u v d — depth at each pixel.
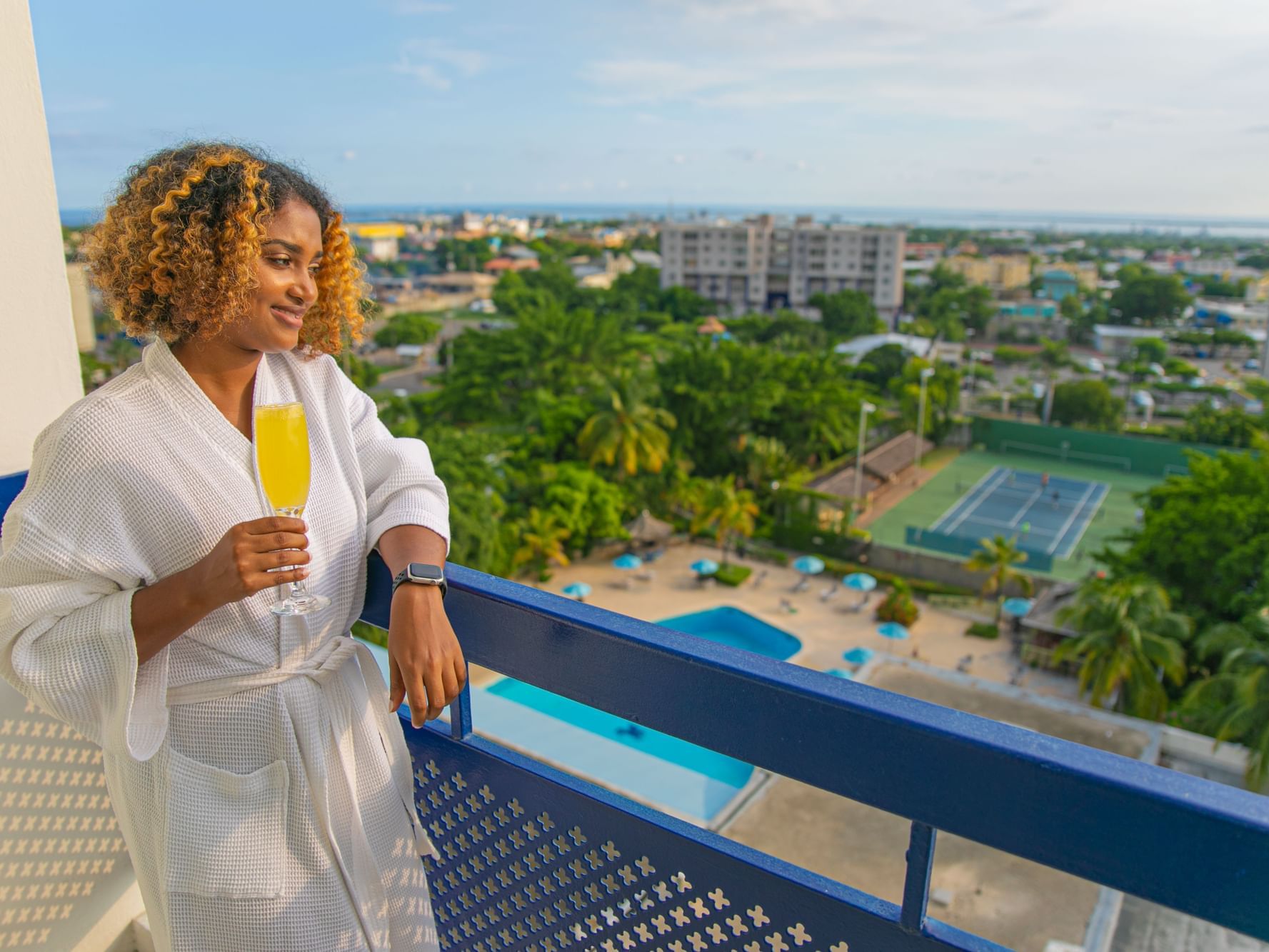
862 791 0.77
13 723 1.34
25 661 0.81
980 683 16.61
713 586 23.58
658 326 82.88
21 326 1.40
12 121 1.35
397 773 1.05
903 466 39.66
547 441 29.80
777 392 33.25
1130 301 93.25
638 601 22.59
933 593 24.09
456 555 20.77
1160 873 0.64
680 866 0.94
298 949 0.96
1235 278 139.25
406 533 0.98
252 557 0.79
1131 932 9.87
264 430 0.87
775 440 33.09
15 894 1.38
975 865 10.72
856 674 16.92
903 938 0.79
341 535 0.99
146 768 0.95
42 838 1.40
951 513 35.09
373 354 71.31
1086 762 0.66
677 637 0.88
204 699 0.92
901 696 0.76
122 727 0.82
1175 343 87.81
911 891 0.77
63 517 0.84
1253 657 15.46
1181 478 22.83
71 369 1.47
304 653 0.95
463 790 1.14
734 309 96.19
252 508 0.91
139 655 0.81
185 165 0.85
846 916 0.83
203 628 0.90
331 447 1.02
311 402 1.02
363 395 1.11
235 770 0.93
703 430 33.44
